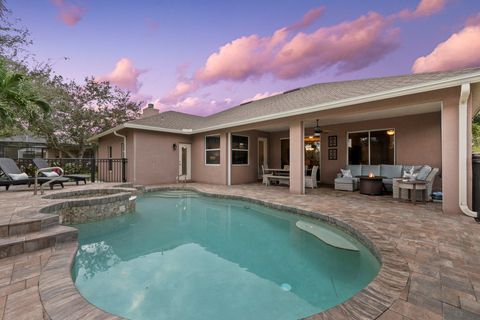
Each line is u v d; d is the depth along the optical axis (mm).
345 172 8930
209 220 5695
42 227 3342
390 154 8547
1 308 1784
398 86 5930
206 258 3557
